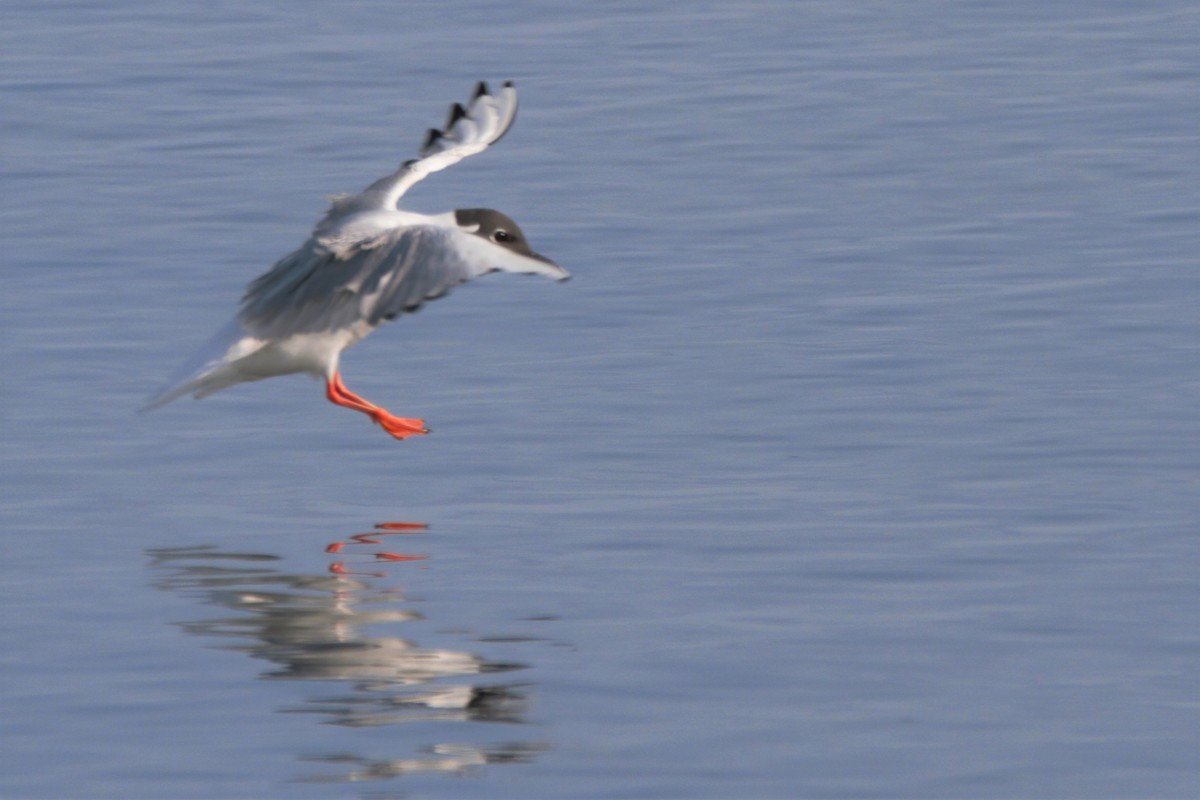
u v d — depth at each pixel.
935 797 9.99
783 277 20.92
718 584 13.02
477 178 25.56
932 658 11.73
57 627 12.32
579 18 35.91
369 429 16.62
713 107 29.20
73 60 32.69
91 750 10.53
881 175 25.23
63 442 16.27
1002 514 14.26
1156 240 21.83
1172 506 14.30
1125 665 11.60
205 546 13.91
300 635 12.16
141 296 20.59
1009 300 19.78
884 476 15.14
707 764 10.33
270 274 13.73
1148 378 17.30
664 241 22.48
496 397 17.36
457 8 36.91
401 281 12.74
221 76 31.56
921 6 36.34
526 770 10.25
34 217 23.72
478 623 12.36
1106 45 32.62
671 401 17.09
